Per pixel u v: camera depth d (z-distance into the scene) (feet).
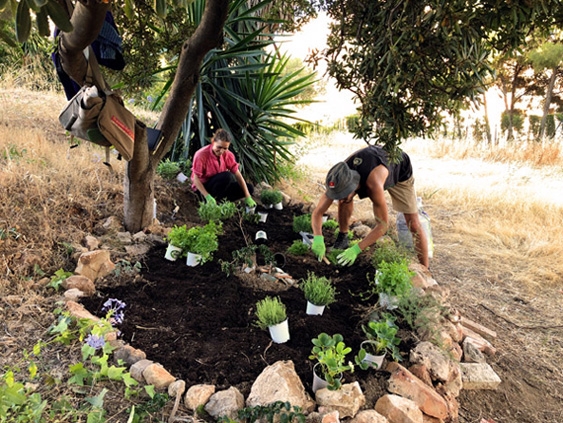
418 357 8.68
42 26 4.73
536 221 20.44
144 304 9.75
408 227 13.67
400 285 9.78
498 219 20.89
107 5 6.77
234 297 10.19
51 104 22.13
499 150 36.65
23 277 9.60
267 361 8.07
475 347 10.33
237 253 11.82
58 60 9.10
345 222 13.55
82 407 6.57
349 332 9.22
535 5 5.98
